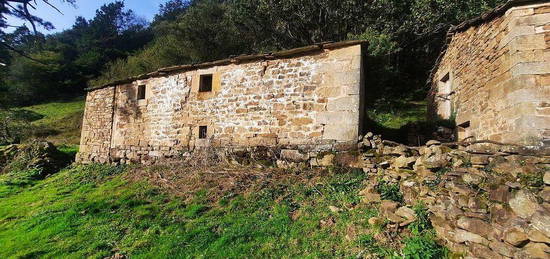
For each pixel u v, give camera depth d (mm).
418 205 3754
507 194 2973
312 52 6164
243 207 4773
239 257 3539
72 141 16469
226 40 18609
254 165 6191
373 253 3207
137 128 8461
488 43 4785
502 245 2715
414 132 7484
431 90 8883
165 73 8133
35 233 4758
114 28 43469
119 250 4078
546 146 3504
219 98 7113
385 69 10891
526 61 3818
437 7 11695
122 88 9078
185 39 19281
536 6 3902
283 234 3875
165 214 4934
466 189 3365
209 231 4199
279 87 6383
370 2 13336
